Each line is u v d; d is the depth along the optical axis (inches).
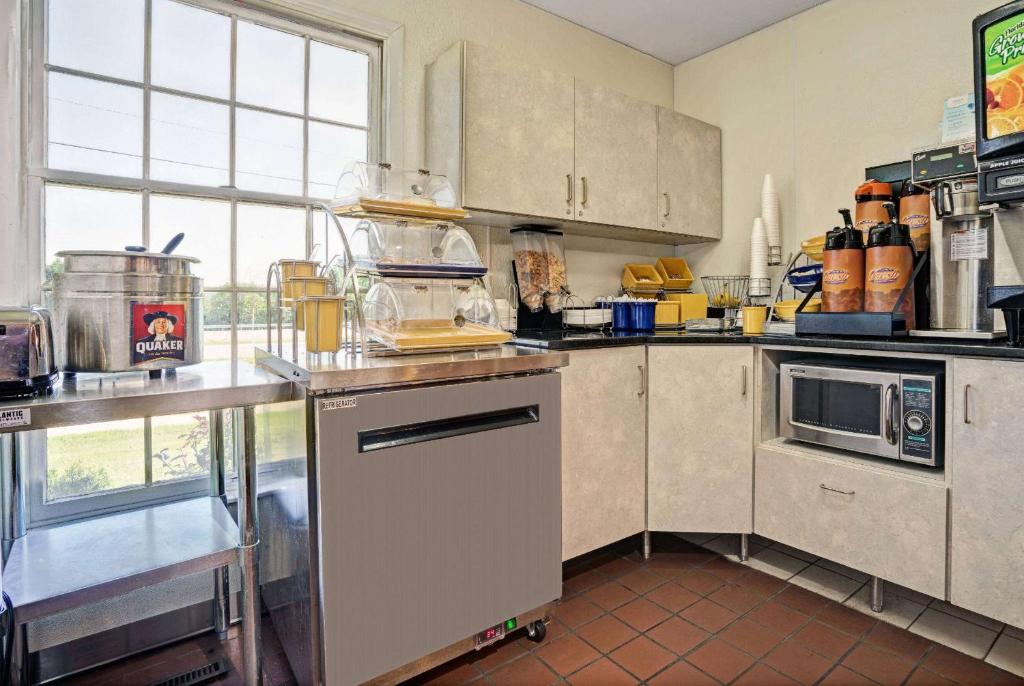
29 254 61.7
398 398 53.1
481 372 58.8
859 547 73.8
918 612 73.7
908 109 93.7
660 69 126.9
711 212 118.6
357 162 71.1
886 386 72.7
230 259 76.0
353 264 59.9
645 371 88.8
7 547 56.5
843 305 79.6
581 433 81.0
